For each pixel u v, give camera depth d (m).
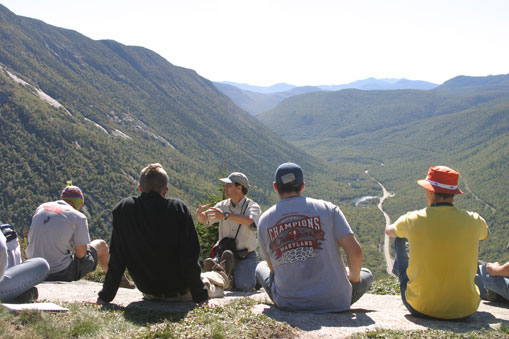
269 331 3.67
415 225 4.54
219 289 5.45
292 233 4.46
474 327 4.16
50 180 158.50
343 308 4.54
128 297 5.34
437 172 4.54
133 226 4.50
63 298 4.92
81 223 6.15
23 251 9.43
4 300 4.30
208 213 6.38
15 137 174.50
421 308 4.56
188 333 3.51
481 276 5.54
